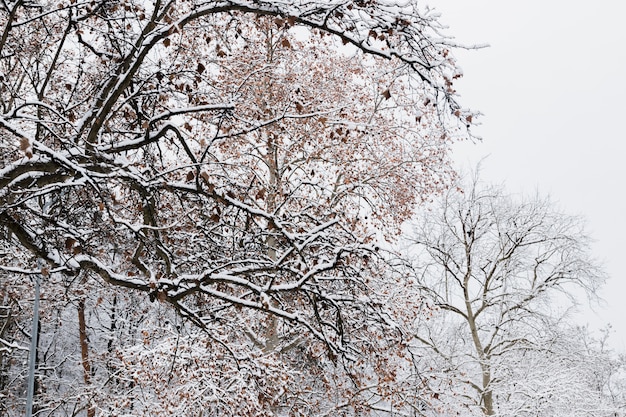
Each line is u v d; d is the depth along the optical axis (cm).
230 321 1195
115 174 720
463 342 2073
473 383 1897
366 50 733
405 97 1655
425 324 1978
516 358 2002
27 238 769
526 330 2088
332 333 1117
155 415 1255
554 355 2027
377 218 1603
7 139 1008
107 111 770
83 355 1944
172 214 1006
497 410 1867
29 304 1681
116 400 1405
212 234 993
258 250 1031
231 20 925
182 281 804
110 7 854
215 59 993
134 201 941
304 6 756
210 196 797
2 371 2044
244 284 818
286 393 1395
